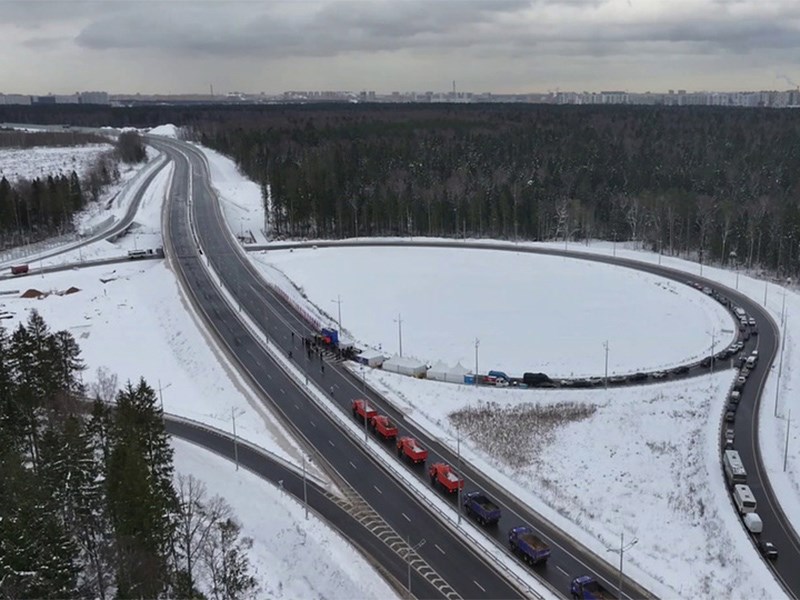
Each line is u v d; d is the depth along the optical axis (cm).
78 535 6488
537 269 18125
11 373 8725
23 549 5344
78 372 12169
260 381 11575
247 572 6950
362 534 7612
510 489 8519
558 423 10119
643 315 14500
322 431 9969
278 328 13862
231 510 8012
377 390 11188
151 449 7362
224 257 18700
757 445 9512
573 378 11475
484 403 10650
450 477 8381
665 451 9488
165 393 11638
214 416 10631
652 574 7044
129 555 5844
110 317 15200
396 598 6588
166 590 6141
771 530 7775
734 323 13962
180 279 16750
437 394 10969
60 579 5488
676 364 12038
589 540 7550
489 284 16838
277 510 8012
